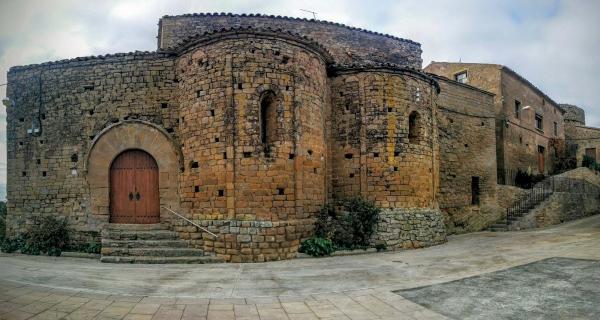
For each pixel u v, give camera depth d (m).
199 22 17.59
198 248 12.20
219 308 7.11
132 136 13.87
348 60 18.64
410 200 14.62
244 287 8.63
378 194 14.39
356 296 7.91
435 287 8.49
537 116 29.44
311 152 13.27
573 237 14.98
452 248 14.00
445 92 19.97
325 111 14.64
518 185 24.34
